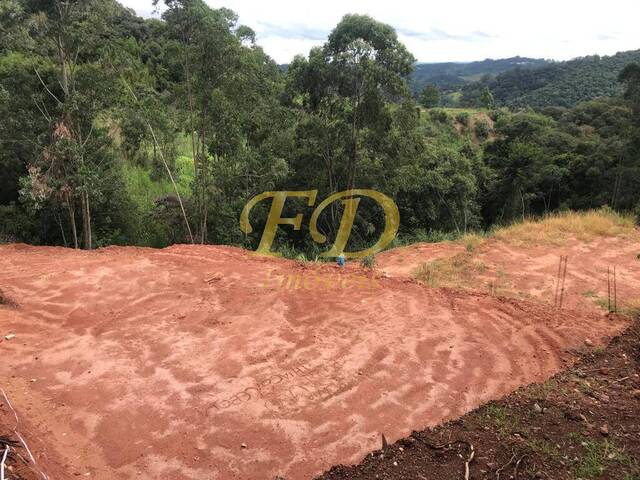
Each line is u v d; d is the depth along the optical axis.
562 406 4.15
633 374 4.68
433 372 4.83
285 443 3.82
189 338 5.50
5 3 11.43
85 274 7.21
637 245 9.66
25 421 3.96
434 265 8.77
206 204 14.87
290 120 15.83
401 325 5.80
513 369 4.90
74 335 5.55
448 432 3.89
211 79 13.27
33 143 12.84
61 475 3.37
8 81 12.66
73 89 12.48
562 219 11.63
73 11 12.13
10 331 5.55
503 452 3.59
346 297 6.61
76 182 12.80
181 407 4.27
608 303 6.65
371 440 3.84
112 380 4.66
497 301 6.52
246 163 14.55
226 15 12.70
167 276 7.25
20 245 9.70
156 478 3.49
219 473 3.53
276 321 5.92
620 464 3.33
